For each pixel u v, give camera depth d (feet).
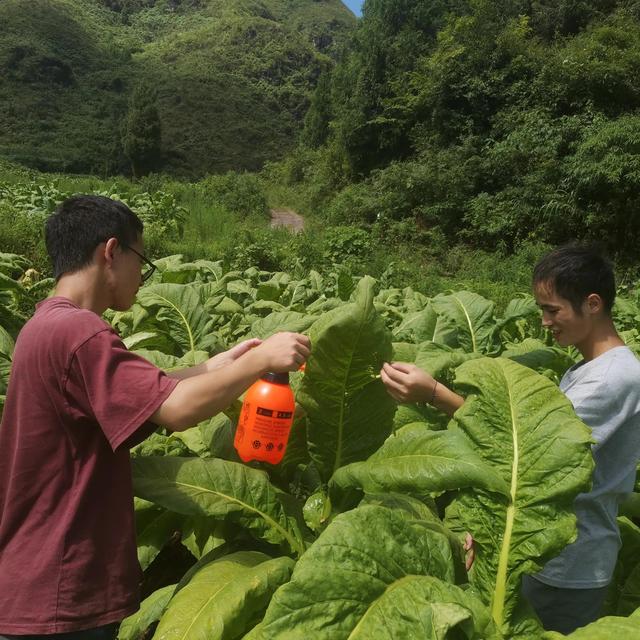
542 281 8.04
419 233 93.56
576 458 6.95
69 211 6.83
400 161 114.83
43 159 245.04
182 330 14.89
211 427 9.45
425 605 5.94
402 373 7.72
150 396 6.13
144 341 16.19
